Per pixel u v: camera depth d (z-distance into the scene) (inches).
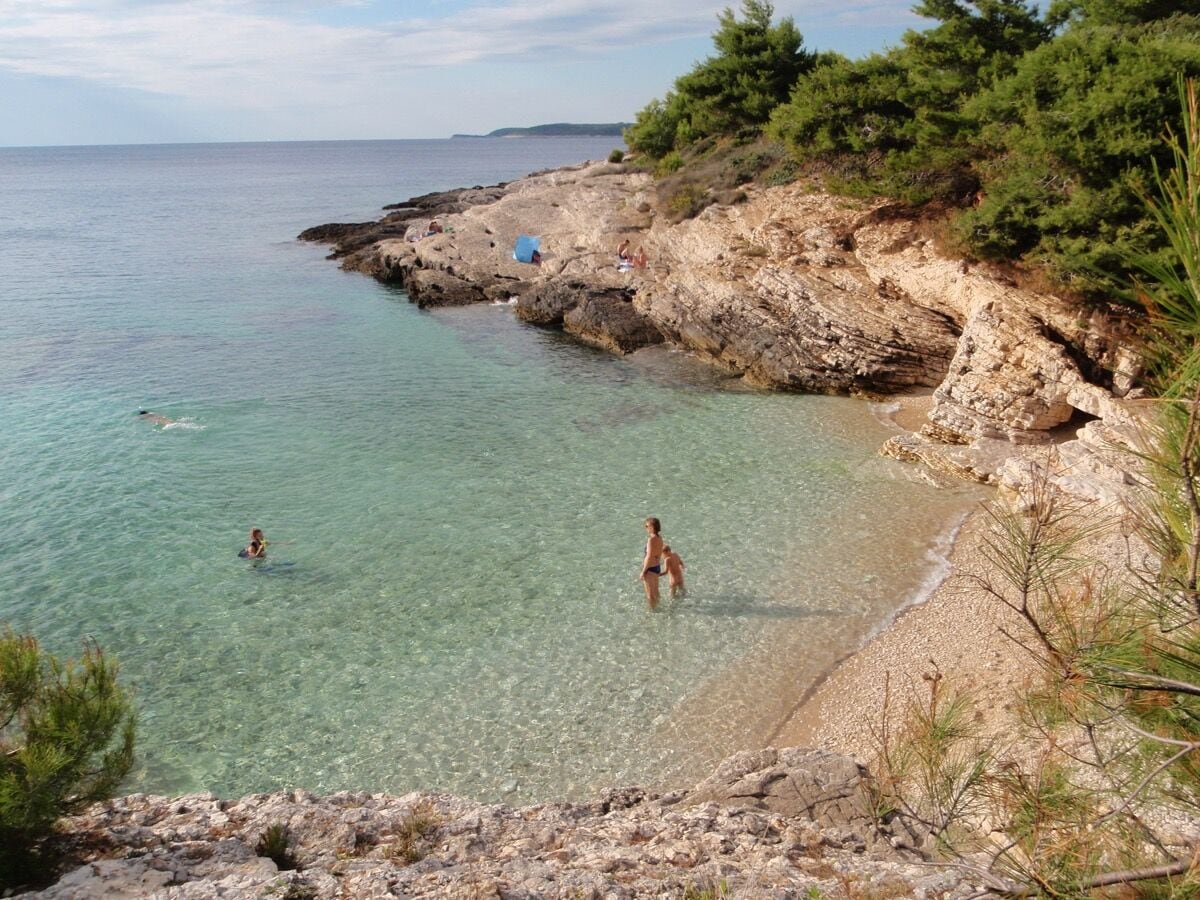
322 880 285.4
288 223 3806.6
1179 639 146.3
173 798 381.4
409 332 1770.4
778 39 2299.5
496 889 275.3
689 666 625.0
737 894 272.2
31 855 304.5
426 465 1035.9
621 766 526.9
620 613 696.4
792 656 631.2
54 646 655.1
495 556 797.2
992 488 914.7
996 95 1250.0
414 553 806.5
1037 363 996.6
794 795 406.6
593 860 323.6
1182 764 151.3
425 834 353.7
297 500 933.8
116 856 315.3
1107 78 1027.3
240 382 1400.1
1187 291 107.7
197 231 3513.8
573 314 1749.5
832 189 1611.7
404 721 570.9
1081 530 181.5
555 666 628.7
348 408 1266.0
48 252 2886.3
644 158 2662.4
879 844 341.7
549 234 2271.2
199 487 970.7
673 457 1050.7
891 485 938.7
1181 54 979.9
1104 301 1037.2
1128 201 992.2
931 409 1120.8
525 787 510.0
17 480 987.3
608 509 897.5
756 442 1099.3
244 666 632.4
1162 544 149.9
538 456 1061.8
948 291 1267.2
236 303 2058.3
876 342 1264.8
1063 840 148.3
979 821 220.4
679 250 1850.4
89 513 900.0
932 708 230.7
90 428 1170.6
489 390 1362.0
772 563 768.3
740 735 552.1
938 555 770.2
